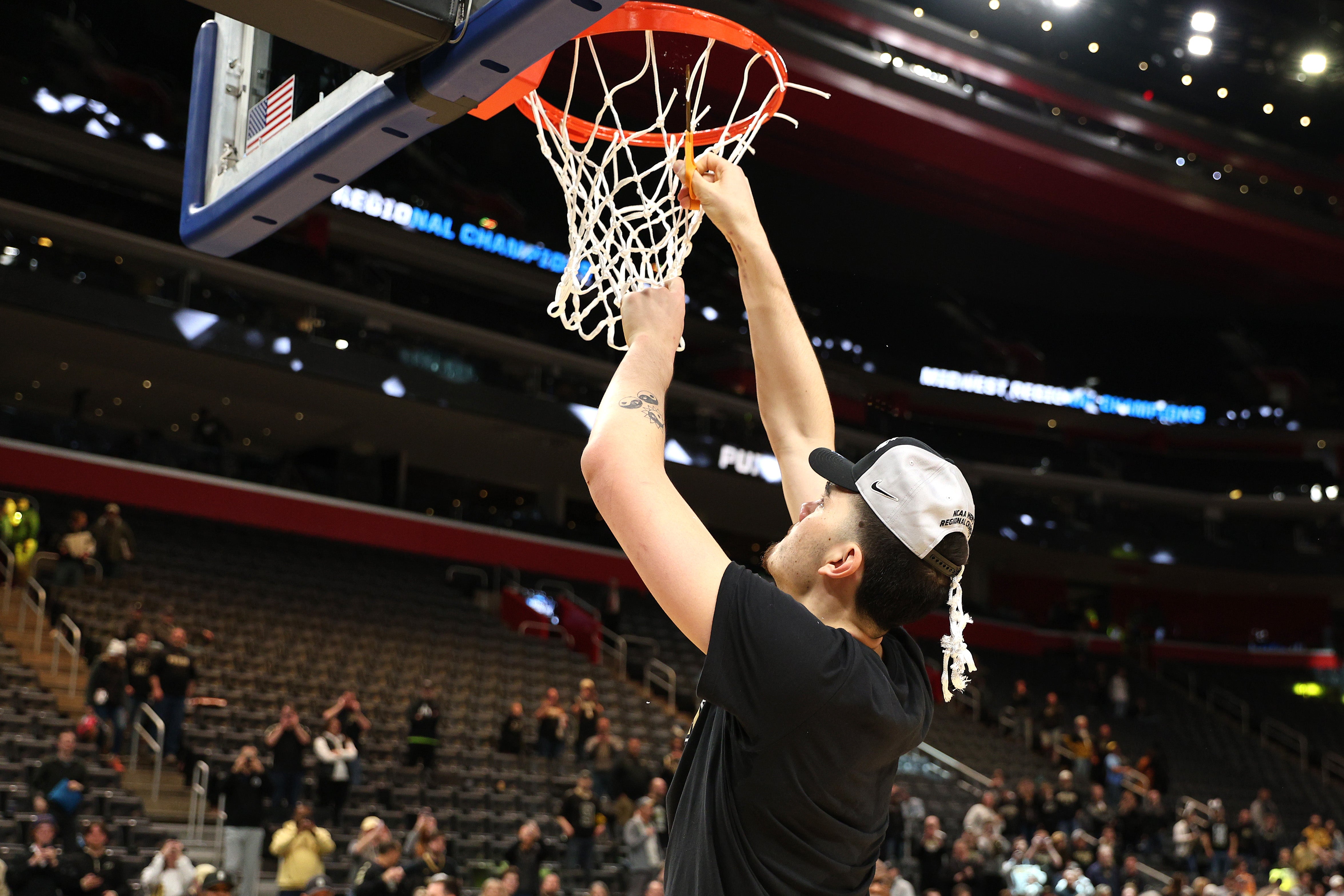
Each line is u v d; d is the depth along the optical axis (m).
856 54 22.06
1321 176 26.58
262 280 21.36
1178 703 29.31
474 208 23.58
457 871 10.81
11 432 19.02
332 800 12.89
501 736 15.69
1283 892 14.50
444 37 1.99
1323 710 30.52
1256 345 32.97
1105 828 17.50
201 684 14.77
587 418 24.77
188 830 11.74
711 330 22.81
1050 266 30.56
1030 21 23.92
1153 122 25.06
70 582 15.68
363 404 24.03
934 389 29.83
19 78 18.48
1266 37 23.83
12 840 10.00
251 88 2.69
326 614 18.48
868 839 1.20
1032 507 30.69
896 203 26.05
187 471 20.73
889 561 1.23
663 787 13.74
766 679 1.12
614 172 2.12
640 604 25.02
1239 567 31.02
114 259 20.16
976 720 23.47
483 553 24.00
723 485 26.45
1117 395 32.47
